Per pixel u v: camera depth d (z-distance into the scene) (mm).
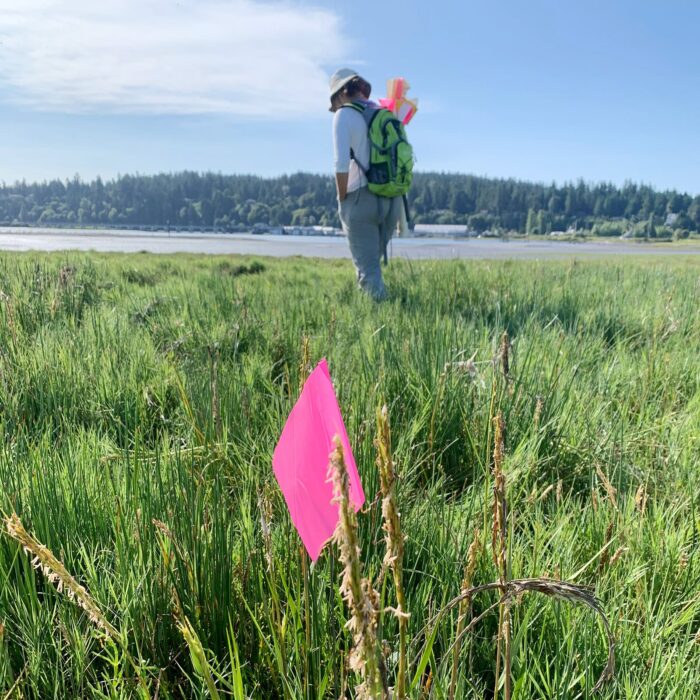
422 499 2418
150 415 3434
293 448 1145
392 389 3373
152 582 1775
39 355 3879
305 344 1481
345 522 786
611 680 1586
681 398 3963
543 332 4719
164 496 2064
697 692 1602
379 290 6887
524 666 1553
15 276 6559
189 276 9430
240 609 1746
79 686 1562
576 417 3258
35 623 1663
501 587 1104
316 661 1550
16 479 2254
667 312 5047
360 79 6734
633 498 2371
